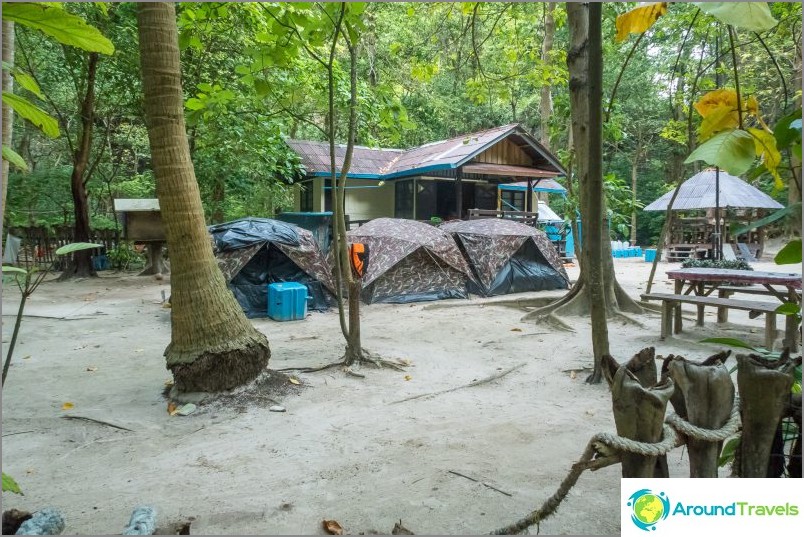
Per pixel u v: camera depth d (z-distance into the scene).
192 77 13.40
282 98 7.96
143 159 24.08
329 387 5.12
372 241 10.95
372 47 15.81
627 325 8.16
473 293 11.22
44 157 21.25
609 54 10.75
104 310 9.47
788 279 6.46
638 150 27.44
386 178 18.78
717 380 1.57
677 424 1.59
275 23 4.97
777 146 1.40
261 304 9.20
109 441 3.89
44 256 15.37
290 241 9.48
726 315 8.27
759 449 1.59
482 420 4.25
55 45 15.23
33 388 5.16
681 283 7.94
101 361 6.19
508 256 11.57
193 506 2.93
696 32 7.50
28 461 3.55
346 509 2.89
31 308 9.61
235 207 17.83
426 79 10.03
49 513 2.28
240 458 3.58
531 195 18.25
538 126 28.22
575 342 7.10
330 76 5.39
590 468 1.68
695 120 8.63
